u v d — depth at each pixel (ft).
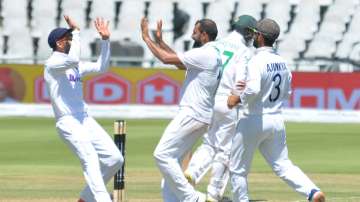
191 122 107.04
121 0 363.76
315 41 365.40
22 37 362.33
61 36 104.63
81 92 107.34
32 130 249.34
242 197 104.78
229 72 121.90
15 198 126.72
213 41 110.73
